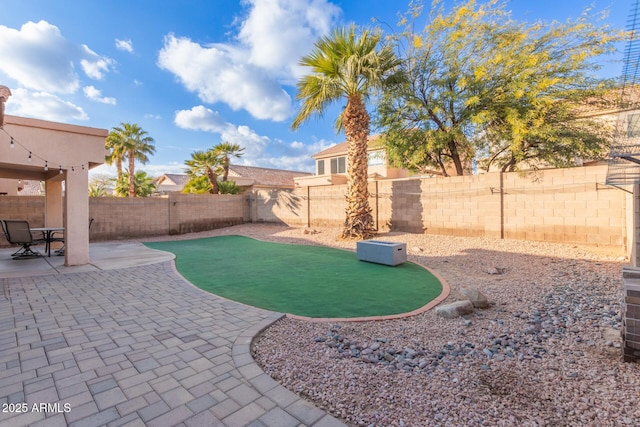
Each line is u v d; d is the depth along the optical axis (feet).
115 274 21.36
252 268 23.09
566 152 31.94
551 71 30.12
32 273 21.42
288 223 51.19
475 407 7.05
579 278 17.49
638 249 15.30
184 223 48.01
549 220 26.53
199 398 7.49
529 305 13.93
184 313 13.60
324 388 7.94
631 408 6.82
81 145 23.95
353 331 11.66
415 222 35.27
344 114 33.94
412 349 10.10
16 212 34.53
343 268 22.47
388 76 33.55
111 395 7.59
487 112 30.50
